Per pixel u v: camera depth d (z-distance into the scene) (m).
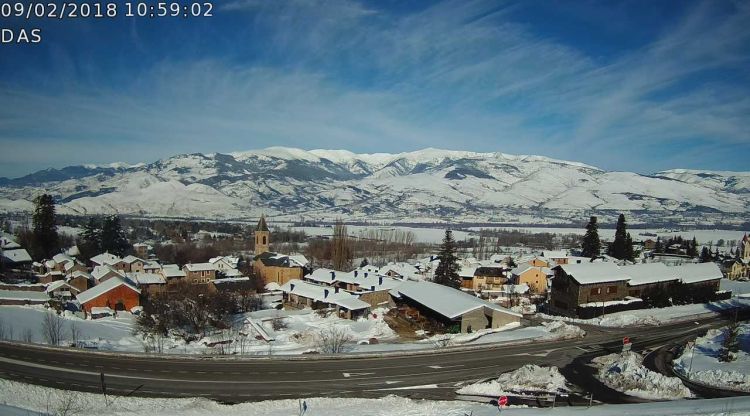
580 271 87.25
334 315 83.94
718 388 47.75
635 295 91.25
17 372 47.38
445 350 59.94
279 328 73.38
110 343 62.94
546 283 113.00
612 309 85.00
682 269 100.75
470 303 74.38
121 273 107.44
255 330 70.38
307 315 84.50
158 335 66.75
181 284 102.12
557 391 46.31
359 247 195.75
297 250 182.50
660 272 95.94
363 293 88.81
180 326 71.62
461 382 48.81
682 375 51.81
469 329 72.25
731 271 136.50
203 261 146.62
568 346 63.28
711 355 58.69
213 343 63.03
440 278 103.19
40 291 95.31
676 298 91.62
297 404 41.31
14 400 39.72
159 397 42.59
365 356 56.41
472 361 55.84
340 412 39.59
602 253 165.62
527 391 46.12
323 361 54.31
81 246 148.88
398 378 49.41
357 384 47.41
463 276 115.06
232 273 120.81
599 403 43.62
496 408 40.50
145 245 170.88
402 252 188.25
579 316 83.06
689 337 69.38
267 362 53.41
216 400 42.56
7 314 74.50
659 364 56.22
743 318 82.19
